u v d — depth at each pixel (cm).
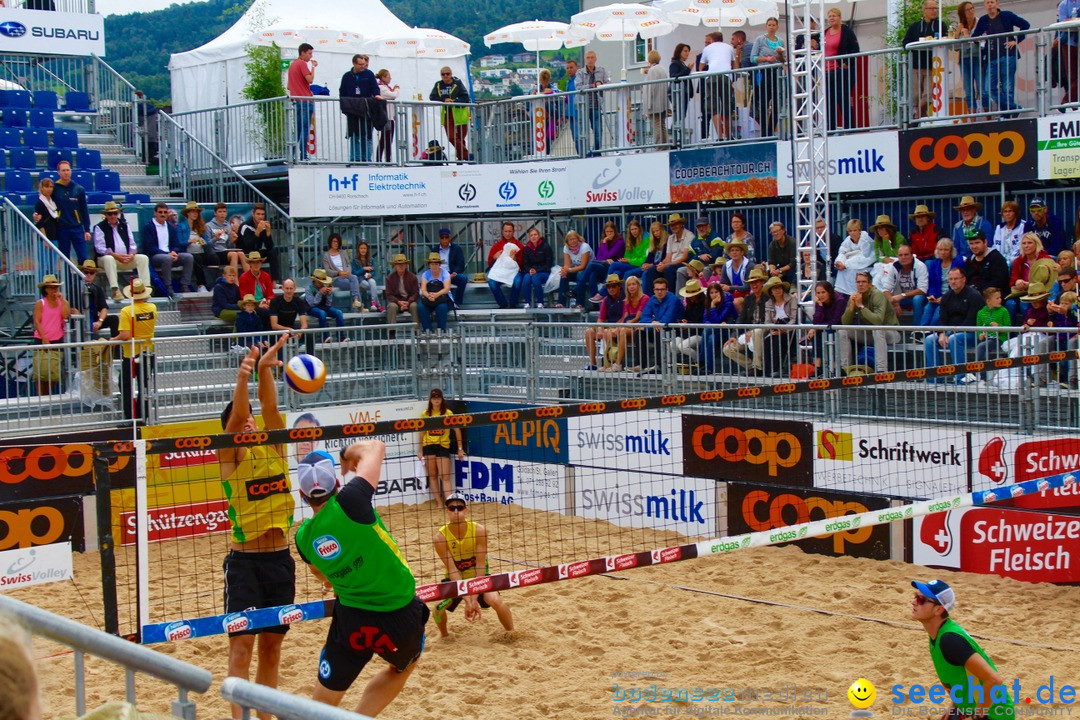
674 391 1307
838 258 1425
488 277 1770
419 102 1839
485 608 964
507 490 1462
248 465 686
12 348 1251
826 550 1184
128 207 1759
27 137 1869
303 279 1805
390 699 632
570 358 1409
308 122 1814
